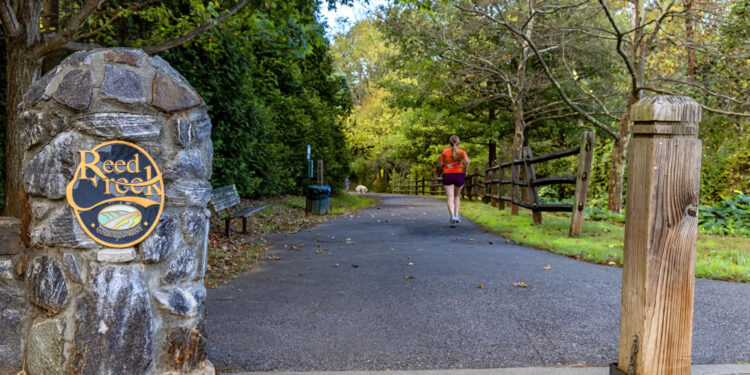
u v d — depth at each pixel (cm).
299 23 897
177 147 256
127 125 242
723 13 977
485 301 439
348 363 304
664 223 223
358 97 4100
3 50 694
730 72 1157
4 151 683
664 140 221
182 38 653
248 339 347
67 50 729
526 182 1009
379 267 587
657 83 1184
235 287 497
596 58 1499
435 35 1226
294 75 1783
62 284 239
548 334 355
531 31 1306
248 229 905
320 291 480
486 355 317
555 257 642
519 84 1366
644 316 225
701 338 342
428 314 404
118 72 242
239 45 973
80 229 237
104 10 720
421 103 1850
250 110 1167
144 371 242
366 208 1553
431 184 3048
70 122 239
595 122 1176
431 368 297
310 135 1811
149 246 245
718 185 1564
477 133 1836
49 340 241
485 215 1135
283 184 1572
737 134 1454
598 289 475
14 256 251
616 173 1166
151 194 247
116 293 238
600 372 287
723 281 503
